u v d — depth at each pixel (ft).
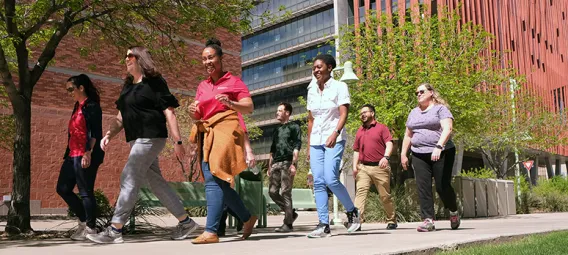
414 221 39.29
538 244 15.05
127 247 14.99
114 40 32.58
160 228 26.04
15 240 22.17
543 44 179.11
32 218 50.52
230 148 16.02
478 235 16.90
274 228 30.73
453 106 49.85
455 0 117.50
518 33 155.22
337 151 18.72
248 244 15.26
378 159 27.32
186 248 14.24
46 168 60.23
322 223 18.42
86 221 19.69
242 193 26.53
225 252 12.57
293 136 25.61
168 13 30.35
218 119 16.17
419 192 22.53
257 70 186.80
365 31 56.75
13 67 35.73
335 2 139.95
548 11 191.01
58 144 61.67
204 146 16.14
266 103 185.47
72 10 25.43
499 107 77.87
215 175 15.74
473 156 169.17
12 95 25.71
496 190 55.26
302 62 171.53
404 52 52.65
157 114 17.02
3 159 56.85
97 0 27.17
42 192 59.62
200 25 31.32
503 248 13.98
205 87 16.84
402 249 12.05
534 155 144.25
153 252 13.08
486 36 59.52
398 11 59.21
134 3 29.76
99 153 20.07
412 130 23.24
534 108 90.89
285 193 25.40
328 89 18.86
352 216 20.65
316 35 164.04
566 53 207.41
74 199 20.49
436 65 53.06
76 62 63.72
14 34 25.39
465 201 46.83
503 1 146.82
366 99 49.96
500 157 96.22
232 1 30.81
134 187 17.01
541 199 77.87
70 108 63.21
